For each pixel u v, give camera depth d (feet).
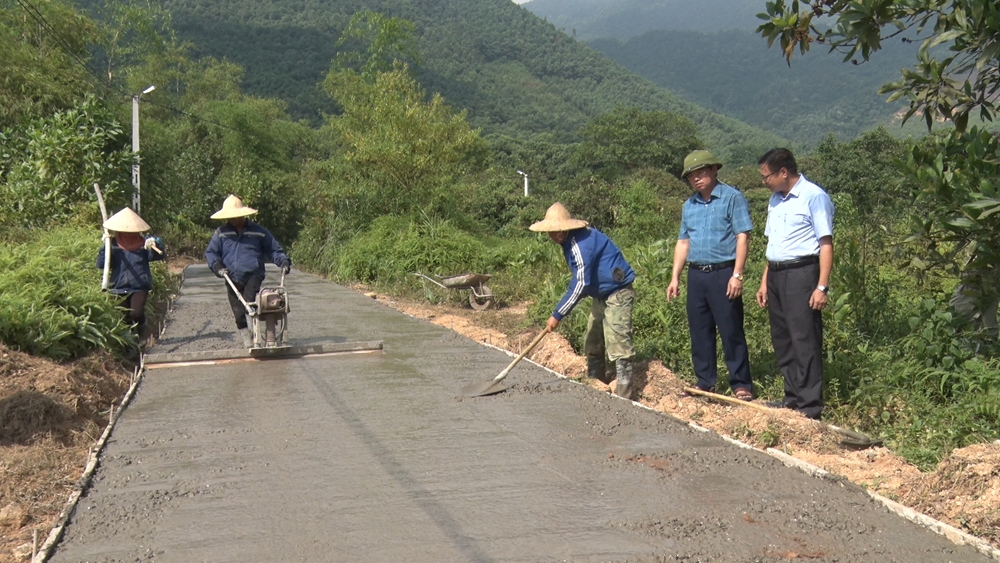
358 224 75.82
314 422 19.86
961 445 18.47
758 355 26.17
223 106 145.69
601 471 16.30
